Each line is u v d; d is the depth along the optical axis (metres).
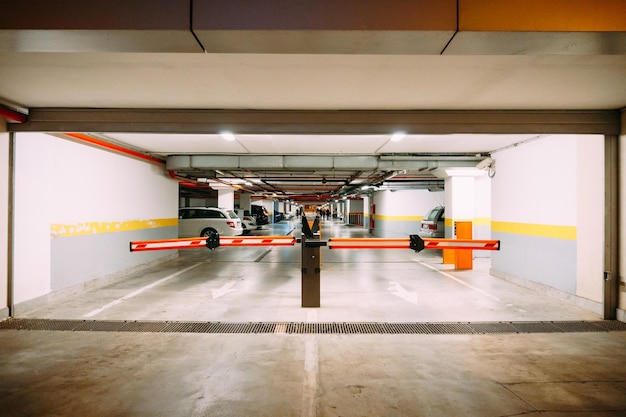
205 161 8.64
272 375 2.96
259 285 6.44
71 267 5.68
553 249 5.52
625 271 4.35
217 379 2.89
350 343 3.67
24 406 2.48
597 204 4.66
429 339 3.78
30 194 4.79
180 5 2.11
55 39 2.23
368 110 4.46
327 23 2.11
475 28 2.12
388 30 2.11
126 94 3.92
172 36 2.19
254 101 4.16
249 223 19.56
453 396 2.63
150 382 2.84
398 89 3.72
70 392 2.68
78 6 2.10
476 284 6.53
